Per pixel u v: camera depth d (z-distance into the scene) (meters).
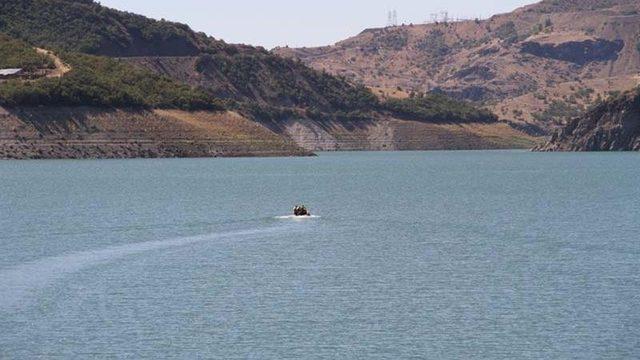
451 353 110.12
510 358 108.38
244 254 173.75
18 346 112.56
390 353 110.25
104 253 174.25
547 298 135.62
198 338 115.62
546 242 190.75
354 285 144.75
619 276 151.50
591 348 111.69
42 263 162.88
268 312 127.69
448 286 144.12
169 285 144.25
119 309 128.88
